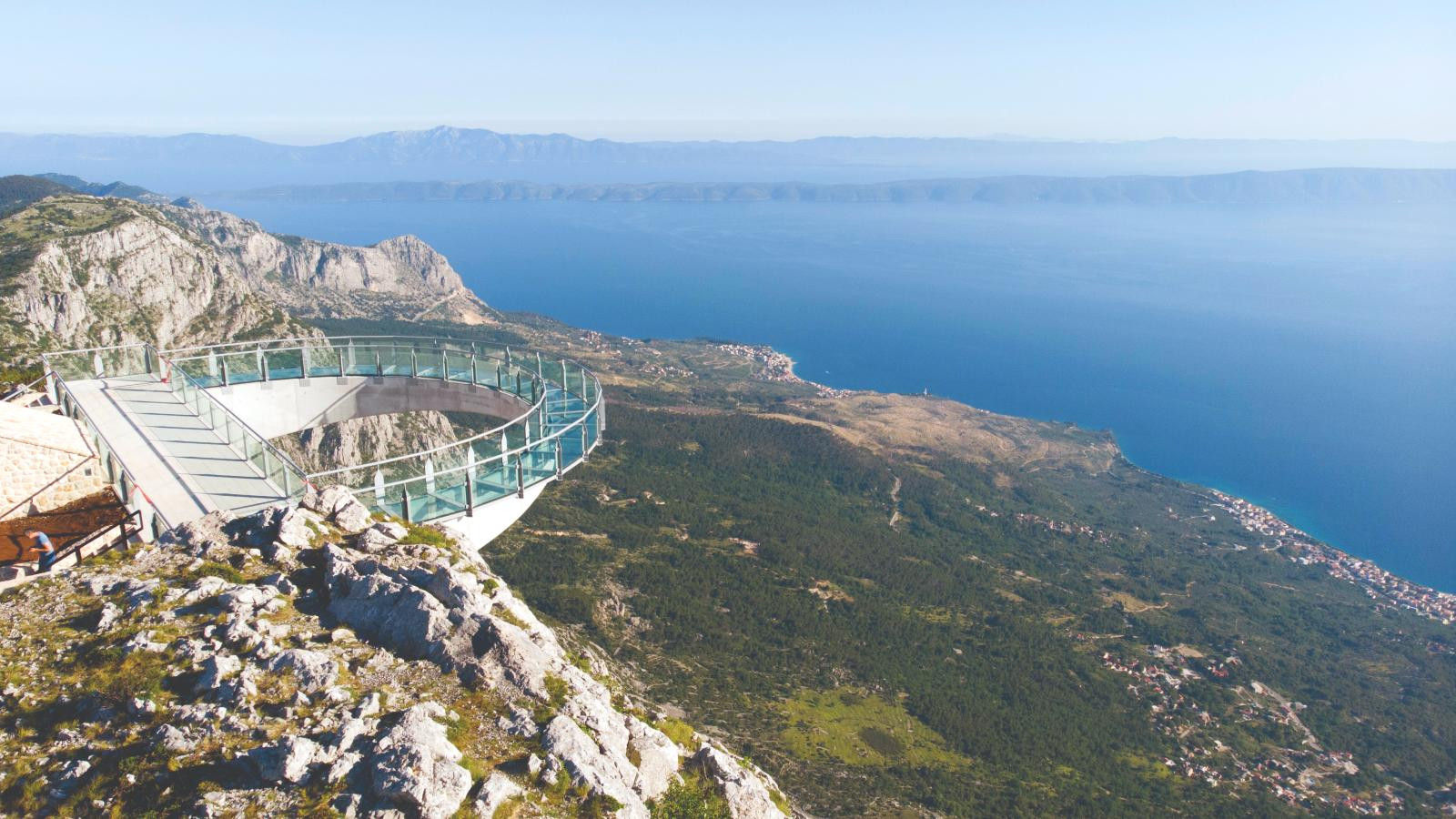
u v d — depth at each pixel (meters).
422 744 15.86
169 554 22.45
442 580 21.09
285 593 20.80
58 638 18.77
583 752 17.31
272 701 16.94
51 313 180.38
